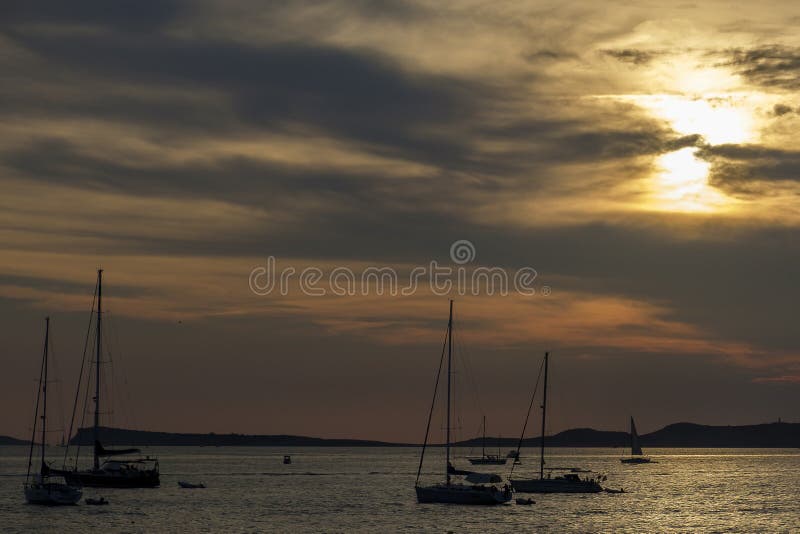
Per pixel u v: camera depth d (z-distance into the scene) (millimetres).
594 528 105875
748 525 111812
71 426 132500
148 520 109812
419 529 103000
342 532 100750
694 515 122250
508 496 126688
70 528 101625
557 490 147750
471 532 101062
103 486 137000
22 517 110250
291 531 101438
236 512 120125
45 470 129375
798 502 144375
